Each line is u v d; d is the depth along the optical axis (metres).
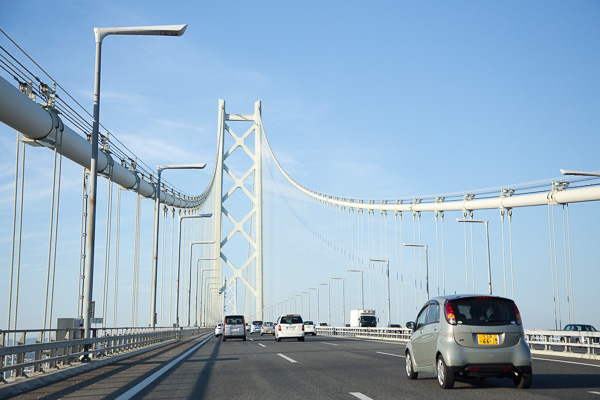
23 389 11.69
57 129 21.88
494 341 10.77
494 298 11.12
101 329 19.73
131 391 11.30
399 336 41.59
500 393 10.25
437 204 49.62
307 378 13.04
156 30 19.48
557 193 35.75
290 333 37.41
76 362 17.17
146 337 29.41
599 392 10.16
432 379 12.67
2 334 11.70
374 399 9.66
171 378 13.70
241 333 41.19
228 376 13.91
